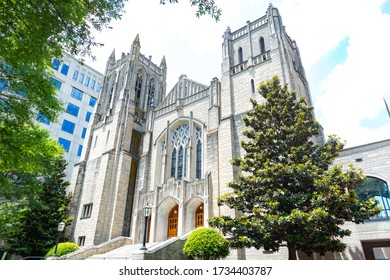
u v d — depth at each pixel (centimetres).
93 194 3152
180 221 2417
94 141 3747
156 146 3244
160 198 2753
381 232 1630
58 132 5022
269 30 2938
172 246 1809
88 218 2967
